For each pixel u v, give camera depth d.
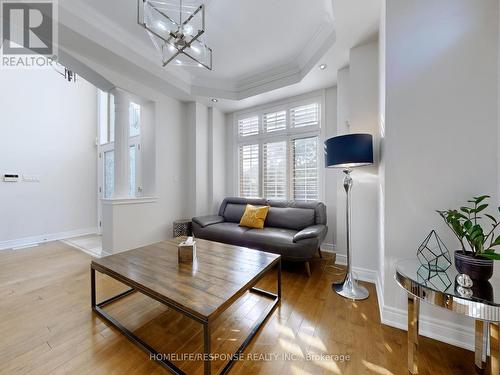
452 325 1.38
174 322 1.61
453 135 1.39
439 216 1.43
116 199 2.90
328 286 2.19
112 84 2.83
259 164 3.94
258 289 2.09
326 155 2.00
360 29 2.04
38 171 3.91
